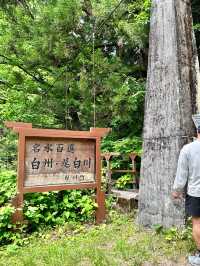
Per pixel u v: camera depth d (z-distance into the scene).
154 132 5.21
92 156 5.87
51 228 5.20
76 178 5.64
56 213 5.44
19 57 7.97
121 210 6.25
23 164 5.07
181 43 5.15
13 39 7.82
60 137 5.48
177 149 4.86
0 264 3.85
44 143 5.36
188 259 3.75
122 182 7.58
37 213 5.21
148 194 5.17
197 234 3.67
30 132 5.17
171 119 4.99
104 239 4.59
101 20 7.80
